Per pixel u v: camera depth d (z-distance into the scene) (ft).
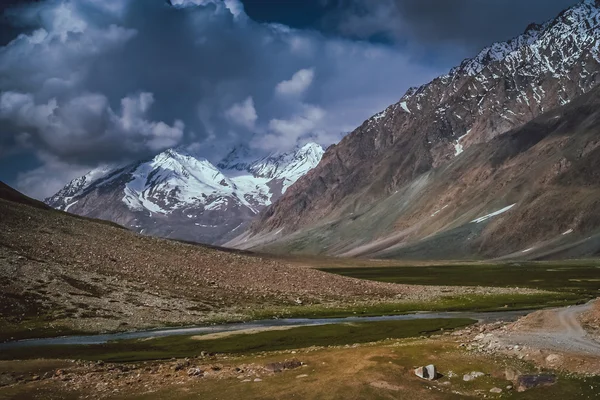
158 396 116.37
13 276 260.62
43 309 236.63
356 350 147.54
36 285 258.98
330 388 115.44
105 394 118.83
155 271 327.47
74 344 192.03
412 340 180.34
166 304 273.33
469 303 340.39
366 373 122.93
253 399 112.47
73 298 255.29
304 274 403.13
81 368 144.97
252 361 147.64
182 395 116.47
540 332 164.25
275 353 164.25
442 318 267.18
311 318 273.75
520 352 135.54
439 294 397.80
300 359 141.90
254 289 339.98
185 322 246.47
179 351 180.24
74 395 118.73
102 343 194.70
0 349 181.68
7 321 217.77
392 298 368.68
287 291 348.18
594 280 545.03
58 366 148.05
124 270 314.76
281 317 273.75
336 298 350.02
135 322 237.25
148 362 160.45
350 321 258.57
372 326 234.38
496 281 561.43
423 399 110.11
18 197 450.30
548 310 215.72
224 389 119.24
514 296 380.58
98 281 286.05
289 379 123.75
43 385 125.49
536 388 111.14
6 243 298.76
